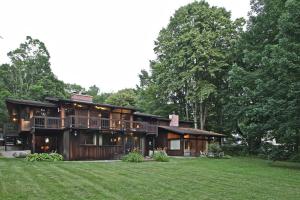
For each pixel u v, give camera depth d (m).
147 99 56.28
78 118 28.22
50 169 17.66
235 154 42.56
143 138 34.88
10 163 20.61
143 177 15.80
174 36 47.69
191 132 37.31
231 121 43.47
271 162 28.73
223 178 16.52
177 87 44.50
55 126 28.56
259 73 29.38
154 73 51.12
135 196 11.16
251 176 17.77
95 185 12.98
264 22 32.38
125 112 34.59
